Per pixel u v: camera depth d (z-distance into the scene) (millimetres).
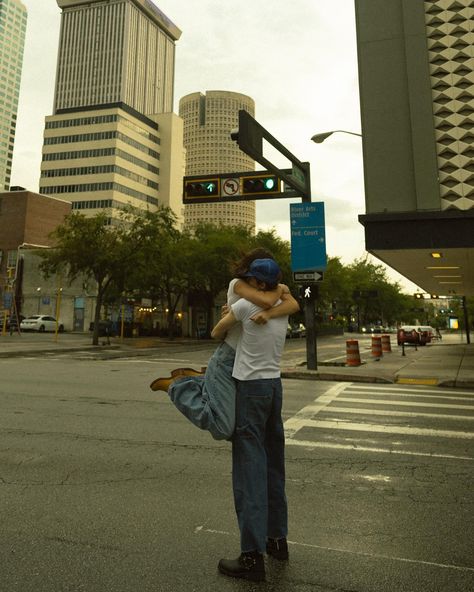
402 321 120938
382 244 13617
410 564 2885
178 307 51125
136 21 178625
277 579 2699
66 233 27750
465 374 13547
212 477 4453
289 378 13805
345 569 2816
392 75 13961
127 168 110875
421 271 20312
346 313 82375
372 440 6090
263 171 14906
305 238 15383
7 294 36312
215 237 41969
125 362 18375
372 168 13844
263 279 2848
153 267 30844
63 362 17547
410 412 8094
